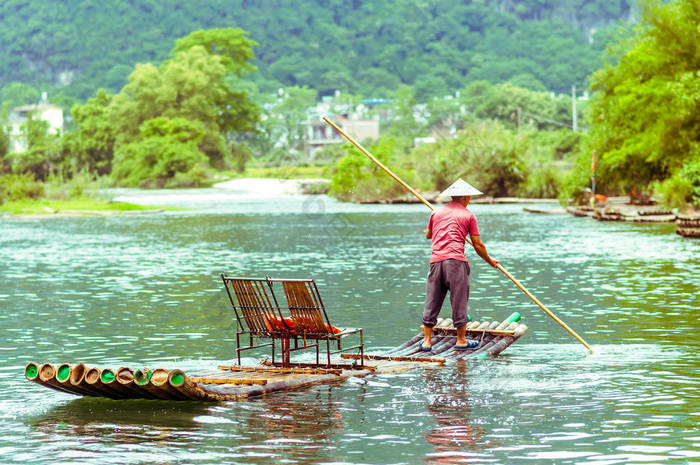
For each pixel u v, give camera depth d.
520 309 29.14
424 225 79.00
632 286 34.31
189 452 13.76
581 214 87.56
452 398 17.05
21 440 14.55
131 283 37.91
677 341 22.89
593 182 93.19
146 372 16.83
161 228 79.00
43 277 40.53
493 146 133.12
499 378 18.80
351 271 41.72
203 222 88.12
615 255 47.31
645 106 85.62
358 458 13.32
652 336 23.72
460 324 21.89
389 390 17.83
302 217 95.50
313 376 18.94
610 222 77.06
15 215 104.88
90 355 21.98
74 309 30.17
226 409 16.48
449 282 21.83
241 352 22.34
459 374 19.27
